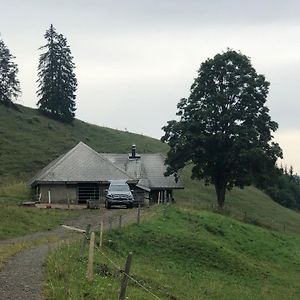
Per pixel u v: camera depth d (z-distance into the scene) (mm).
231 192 89875
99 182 56375
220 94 57844
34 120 107438
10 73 114938
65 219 37719
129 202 47000
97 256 22375
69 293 14297
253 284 28922
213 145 57406
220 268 30375
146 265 26062
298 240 47781
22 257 20109
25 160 89562
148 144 116375
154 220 36406
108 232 30219
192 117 59125
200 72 60438
